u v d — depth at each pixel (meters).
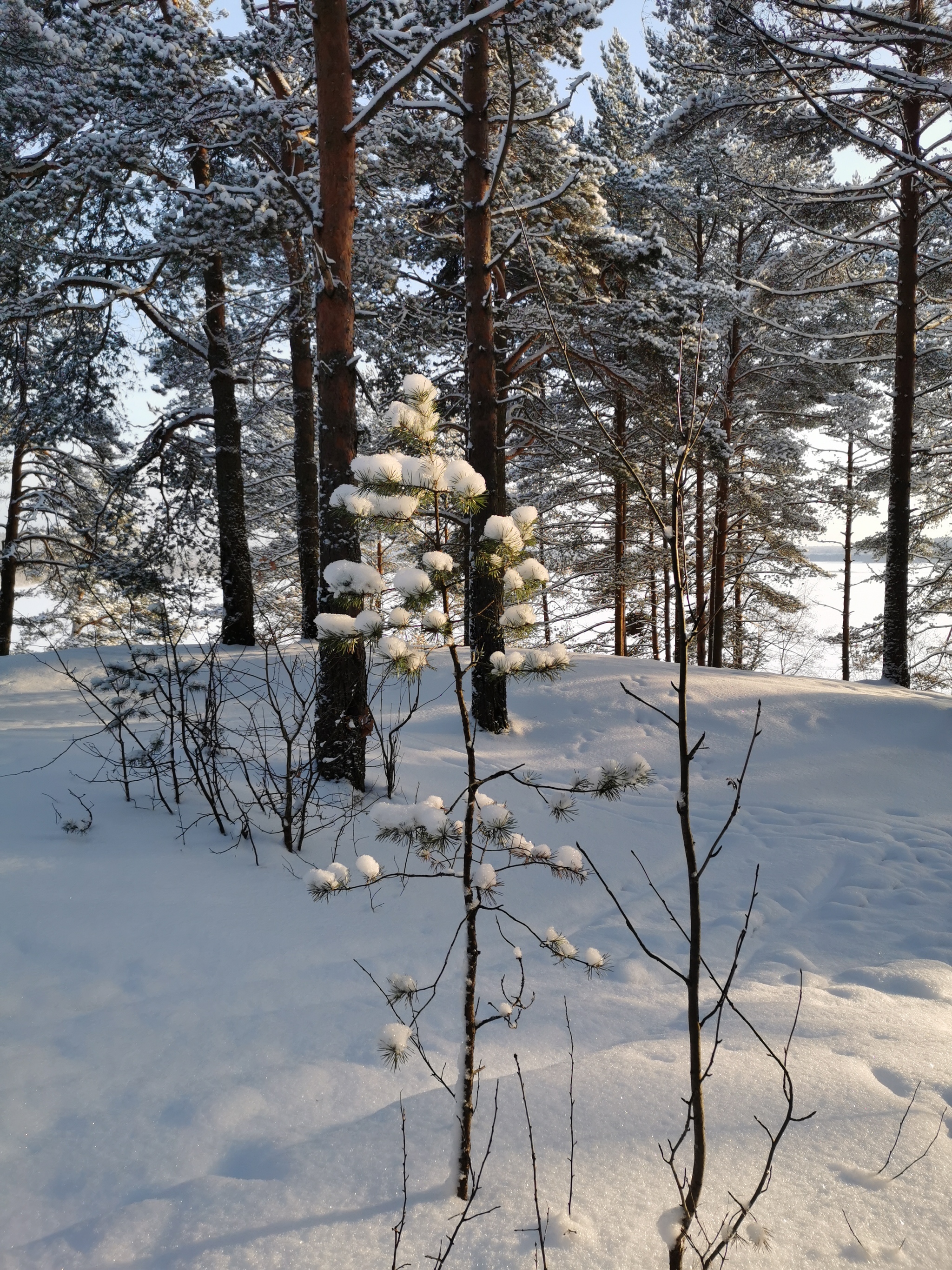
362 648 6.39
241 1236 1.99
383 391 13.33
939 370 17.50
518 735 9.45
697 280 14.13
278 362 14.70
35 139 10.99
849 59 10.35
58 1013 3.26
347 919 4.39
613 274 12.46
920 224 14.61
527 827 6.44
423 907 4.72
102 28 9.54
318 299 6.97
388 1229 1.98
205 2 12.95
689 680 11.27
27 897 4.01
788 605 23.81
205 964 3.75
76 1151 2.47
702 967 4.45
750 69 11.89
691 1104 1.81
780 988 4.05
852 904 5.62
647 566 18.36
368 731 6.51
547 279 11.19
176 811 5.38
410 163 11.05
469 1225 1.97
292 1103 2.78
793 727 10.09
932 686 22.27
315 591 13.62
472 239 9.27
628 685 10.89
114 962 3.65
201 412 13.30
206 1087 2.83
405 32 8.04
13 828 4.79
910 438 12.95
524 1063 3.09
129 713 5.53
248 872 4.70
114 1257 1.97
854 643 22.91
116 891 4.22
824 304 17.98
